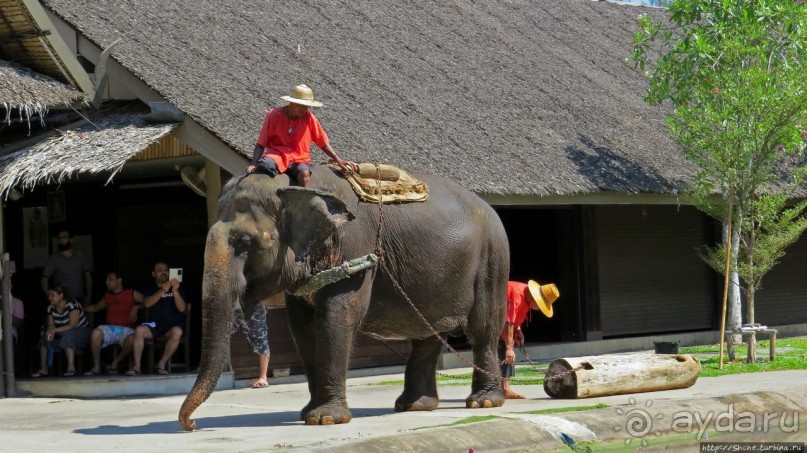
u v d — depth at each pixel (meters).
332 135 15.76
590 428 10.54
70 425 11.35
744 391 12.70
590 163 18.56
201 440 9.72
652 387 12.83
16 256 18.42
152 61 15.65
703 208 17.77
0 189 14.12
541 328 21.53
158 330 15.40
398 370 17.14
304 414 10.81
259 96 15.90
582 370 12.36
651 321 21.59
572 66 22.97
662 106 22.67
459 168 16.36
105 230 18.05
